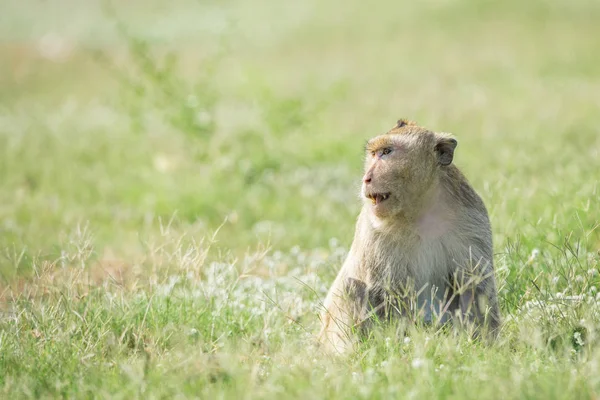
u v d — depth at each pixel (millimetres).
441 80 29344
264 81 23875
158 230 15344
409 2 44281
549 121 21234
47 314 9086
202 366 7609
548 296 8867
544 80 27672
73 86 34438
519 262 10000
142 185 18672
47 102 30859
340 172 18109
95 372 7785
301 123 20031
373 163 8805
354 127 22844
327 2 46688
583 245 10172
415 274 8930
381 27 40875
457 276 8742
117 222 15898
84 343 8578
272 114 20000
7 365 8234
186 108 17891
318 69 33469
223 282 10031
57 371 7980
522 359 7672
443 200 8844
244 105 24469
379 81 30453
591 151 15422
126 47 40250
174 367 7625
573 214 11164
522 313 8766
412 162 8680
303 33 41344
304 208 15750
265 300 9812
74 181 19281
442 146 8883
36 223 15539
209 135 18141
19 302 9711
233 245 14008
